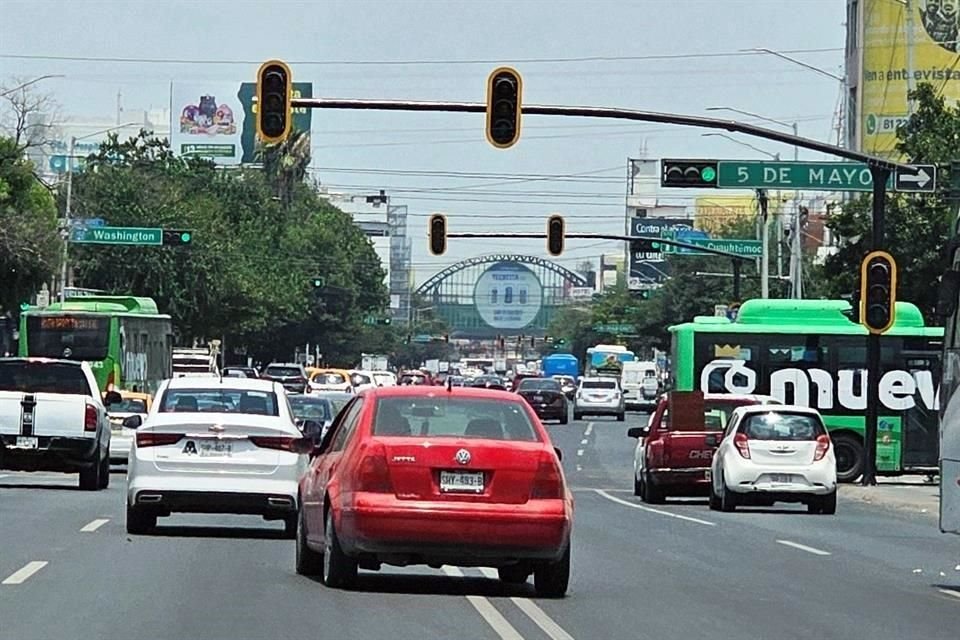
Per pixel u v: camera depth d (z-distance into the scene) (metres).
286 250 178.50
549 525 23.12
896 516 47.62
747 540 36.72
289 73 45.09
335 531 23.67
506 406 24.14
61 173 142.38
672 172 54.06
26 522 35.16
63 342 76.88
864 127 110.00
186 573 26.09
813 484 46.34
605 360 174.62
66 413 45.56
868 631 21.69
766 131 50.34
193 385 33.19
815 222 154.25
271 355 186.00
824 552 33.97
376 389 24.48
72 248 128.12
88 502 41.81
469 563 23.66
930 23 108.44
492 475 23.14
